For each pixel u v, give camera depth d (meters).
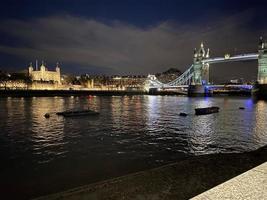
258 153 11.36
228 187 5.20
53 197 6.81
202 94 186.75
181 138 26.12
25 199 10.62
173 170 9.00
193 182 7.64
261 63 144.00
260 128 33.94
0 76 191.25
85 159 17.45
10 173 14.30
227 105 87.56
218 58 186.62
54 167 15.54
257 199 4.70
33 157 18.03
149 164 16.31
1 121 40.44
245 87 159.00
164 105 86.94
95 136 27.00
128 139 25.30
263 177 5.67
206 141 24.55
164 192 6.89
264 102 107.94
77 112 51.78
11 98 127.62
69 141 24.05
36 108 67.56
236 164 9.60
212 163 9.84
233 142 24.17
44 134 28.27
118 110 64.81
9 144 22.66
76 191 7.18
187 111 62.75
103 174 14.12
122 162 16.70
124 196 6.71
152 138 25.97
